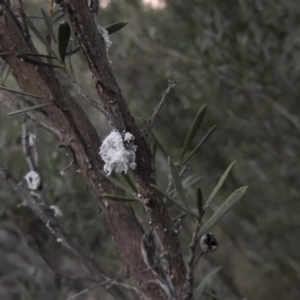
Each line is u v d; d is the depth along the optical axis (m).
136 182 0.69
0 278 2.33
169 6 2.54
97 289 2.32
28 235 1.92
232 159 2.96
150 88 2.89
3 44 0.85
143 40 2.63
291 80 2.15
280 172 2.83
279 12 2.19
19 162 2.37
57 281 2.05
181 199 0.66
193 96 2.67
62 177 2.11
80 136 0.86
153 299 0.97
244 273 3.17
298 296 2.87
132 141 0.64
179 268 0.74
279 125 2.64
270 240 2.99
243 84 2.20
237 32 2.23
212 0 2.28
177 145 2.85
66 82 1.85
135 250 0.99
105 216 1.00
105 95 0.63
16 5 0.79
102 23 2.77
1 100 1.05
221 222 3.02
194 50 2.28
